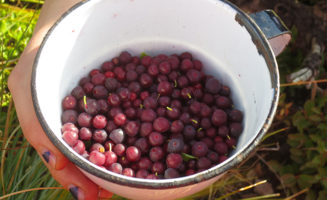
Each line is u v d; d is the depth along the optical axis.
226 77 0.25
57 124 0.20
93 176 0.16
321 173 0.31
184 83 0.24
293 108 0.35
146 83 0.25
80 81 0.24
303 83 0.33
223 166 0.15
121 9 0.23
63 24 0.20
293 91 0.36
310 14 0.35
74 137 0.20
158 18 0.24
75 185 0.21
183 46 0.26
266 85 0.18
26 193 0.27
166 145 0.23
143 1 0.23
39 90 0.18
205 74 0.26
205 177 0.15
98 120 0.22
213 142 0.23
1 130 0.30
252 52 0.20
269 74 0.18
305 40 0.36
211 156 0.22
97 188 0.22
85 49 0.23
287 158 0.34
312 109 0.32
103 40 0.24
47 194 0.27
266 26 0.21
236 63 0.23
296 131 0.35
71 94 0.23
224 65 0.25
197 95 0.24
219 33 0.23
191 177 0.15
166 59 0.25
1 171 0.26
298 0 0.37
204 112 0.23
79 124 0.22
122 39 0.25
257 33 0.19
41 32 0.24
